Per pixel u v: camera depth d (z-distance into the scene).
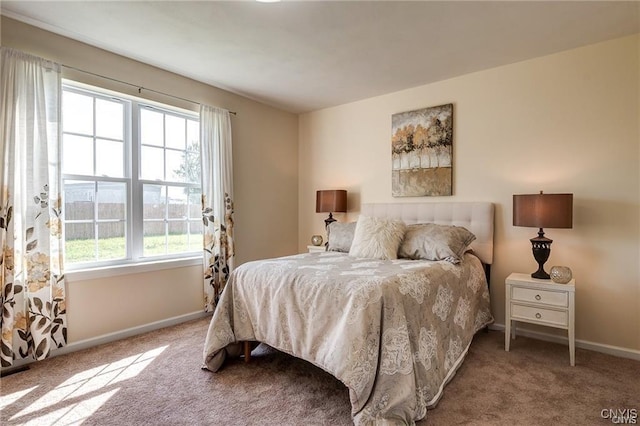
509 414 1.74
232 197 3.74
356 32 2.47
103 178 2.86
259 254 4.14
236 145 3.86
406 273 2.05
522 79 2.95
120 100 2.98
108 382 2.08
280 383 2.07
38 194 2.36
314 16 2.27
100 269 2.72
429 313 1.96
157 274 3.11
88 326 2.65
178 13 2.24
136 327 2.94
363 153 4.02
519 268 2.96
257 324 2.21
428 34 2.49
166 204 3.32
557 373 2.21
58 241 2.45
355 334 1.65
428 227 2.91
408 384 1.60
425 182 3.49
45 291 2.38
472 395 1.93
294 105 4.26
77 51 2.60
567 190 2.73
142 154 3.14
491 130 3.11
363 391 1.59
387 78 3.35
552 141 2.80
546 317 2.42
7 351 2.21
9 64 2.23
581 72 2.68
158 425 1.66
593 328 2.62
